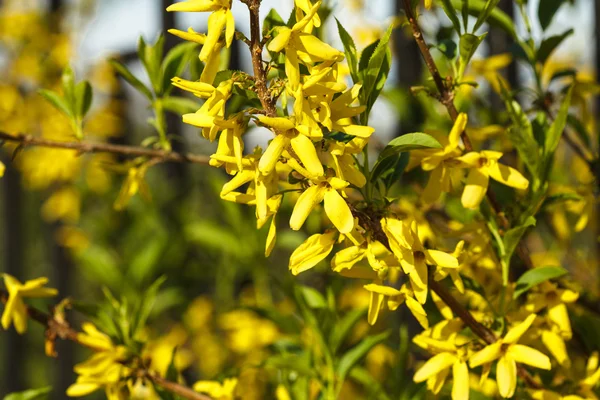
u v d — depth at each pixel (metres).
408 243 0.74
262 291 1.23
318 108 0.73
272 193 0.75
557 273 0.79
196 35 0.73
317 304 0.91
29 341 2.18
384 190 0.78
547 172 0.82
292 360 0.89
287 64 0.72
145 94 0.91
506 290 0.81
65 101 0.91
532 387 0.81
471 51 0.79
